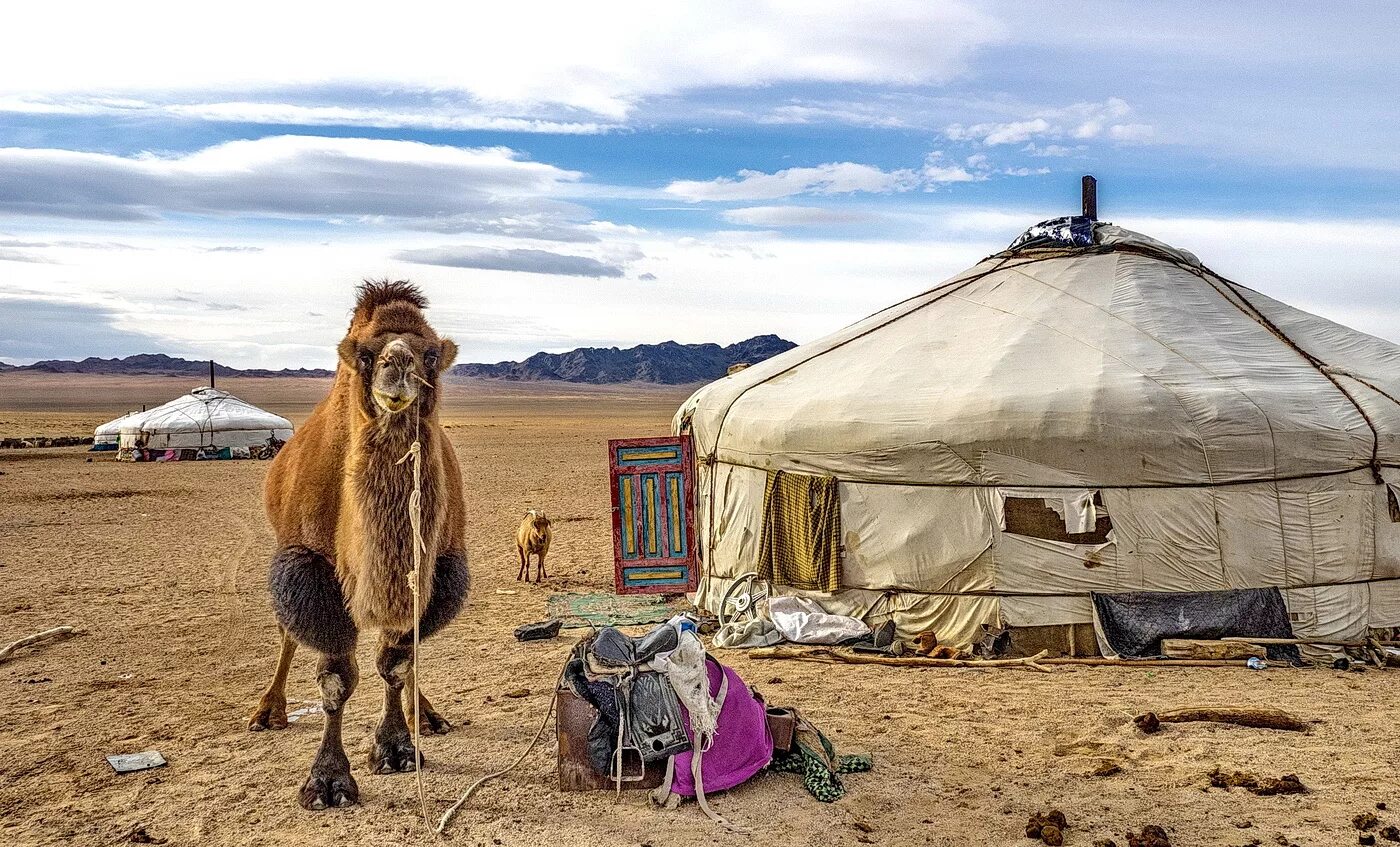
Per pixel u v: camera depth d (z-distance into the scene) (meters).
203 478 31.22
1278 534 9.84
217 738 7.57
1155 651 9.81
